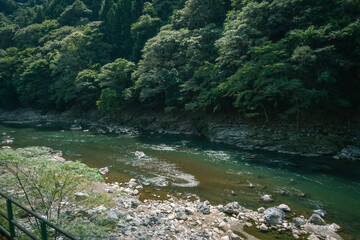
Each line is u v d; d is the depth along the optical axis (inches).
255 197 467.5
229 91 981.8
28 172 271.1
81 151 839.7
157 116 1439.5
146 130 1338.6
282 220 369.4
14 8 4065.0
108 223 297.7
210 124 1174.3
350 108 872.3
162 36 1457.9
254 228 346.6
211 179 567.5
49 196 266.1
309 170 633.0
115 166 669.9
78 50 2015.3
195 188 513.0
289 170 632.4
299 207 424.2
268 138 893.8
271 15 998.4
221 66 1091.9
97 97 1743.4
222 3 1557.6
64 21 2869.1
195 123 1229.1
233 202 419.2
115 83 1562.5
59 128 1417.3
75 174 260.4
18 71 2160.4
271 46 871.7
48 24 2716.5
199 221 360.5
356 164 677.9
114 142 996.6
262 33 1048.8
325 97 821.2
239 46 1043.3
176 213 384.5
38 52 2347.4
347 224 367.9
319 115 904.3
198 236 316.5
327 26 791.7
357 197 467.8
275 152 822.5
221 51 1103.6
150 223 341.1
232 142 949.2
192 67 1283.2
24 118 1934.1
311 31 812.0
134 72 1528.1
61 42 2122.3
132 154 800.3
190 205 420.2
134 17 2379.4
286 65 816.3
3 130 1328.7
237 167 659.4
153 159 738.8
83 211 301.1
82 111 1851.6
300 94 849.5
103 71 1552.7
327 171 623.5
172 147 901.2
